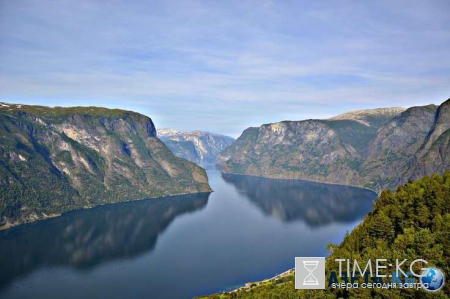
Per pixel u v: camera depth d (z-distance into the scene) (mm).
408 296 86750
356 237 132750
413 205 132750
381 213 131375
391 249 110062
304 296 109875
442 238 100688
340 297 101125
